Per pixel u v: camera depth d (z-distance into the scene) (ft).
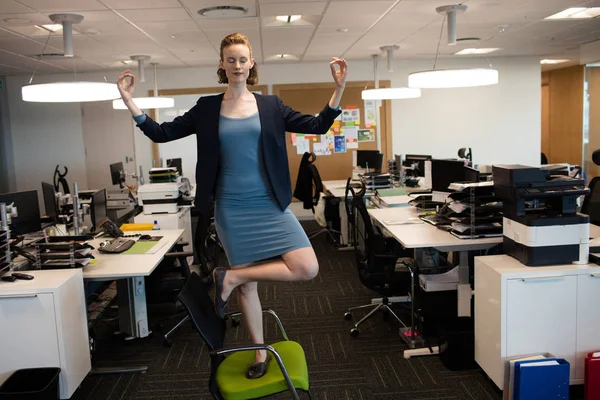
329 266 19.15
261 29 17.90
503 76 28.84
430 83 13.50
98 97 12.09
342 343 12.25
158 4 13.82
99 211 14.67
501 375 9.16
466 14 16.76
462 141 29.09
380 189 19.70
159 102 19.39
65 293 9.21
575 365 9.25
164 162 27.25
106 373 10.99
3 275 9.63
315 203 23.30
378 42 21.63
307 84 27.91
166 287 12.81
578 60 31.37
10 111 27.94
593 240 10.23
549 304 9.07
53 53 21.15
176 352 12.05
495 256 10.04
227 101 7.15
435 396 9.70
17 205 12.59
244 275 7.43
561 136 36.47
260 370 7.70
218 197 7.44
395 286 12.47
